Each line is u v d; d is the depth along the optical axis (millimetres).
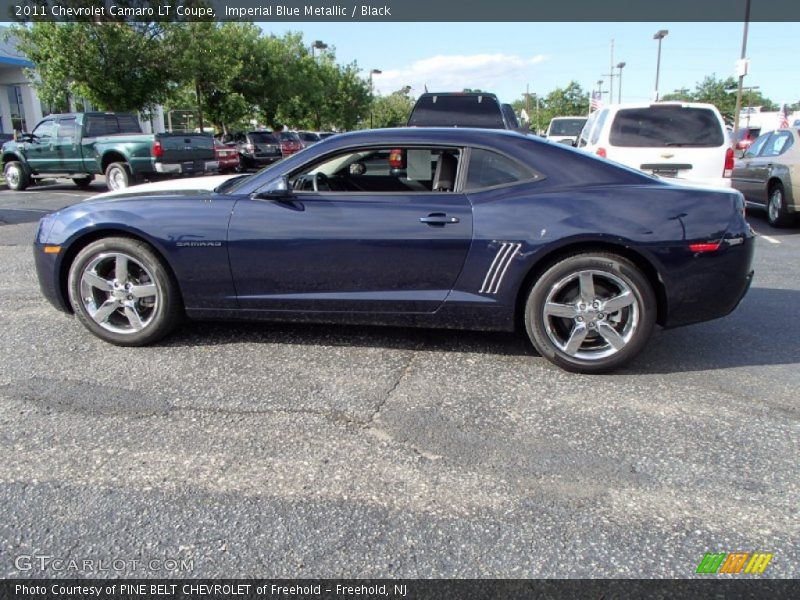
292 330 4566
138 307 4207
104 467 2795
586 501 2562
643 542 2316
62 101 19328
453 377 3791
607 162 3883
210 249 3965
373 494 2604
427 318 3953
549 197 3730
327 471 2771
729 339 4492
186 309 4133
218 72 23516
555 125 20172
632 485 2674
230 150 18672
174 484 2666
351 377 3775
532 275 3809
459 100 10469
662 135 8023
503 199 3770
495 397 3521
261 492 2615
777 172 9625
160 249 3994
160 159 13836
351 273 3900
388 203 3855
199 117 25594
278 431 3121
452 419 3262
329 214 3869
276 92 30188
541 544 2305
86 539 2330
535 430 3146
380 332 4547
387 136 3990
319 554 2252
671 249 3607
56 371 3828
